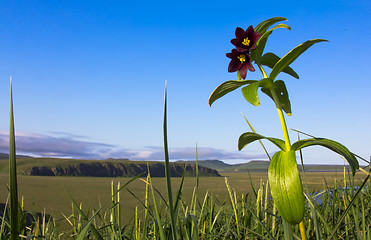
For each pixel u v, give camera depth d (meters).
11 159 1.08
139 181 16.03
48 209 7.05
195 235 1.92
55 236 2.59
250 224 2.42
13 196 1.11
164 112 1.14
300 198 1.52
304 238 1.66
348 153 1.57
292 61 1.80
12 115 1.06
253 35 1.94
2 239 1.70
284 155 1.65
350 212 2.52
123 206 6.58
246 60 1.93
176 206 1.61
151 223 2.36
